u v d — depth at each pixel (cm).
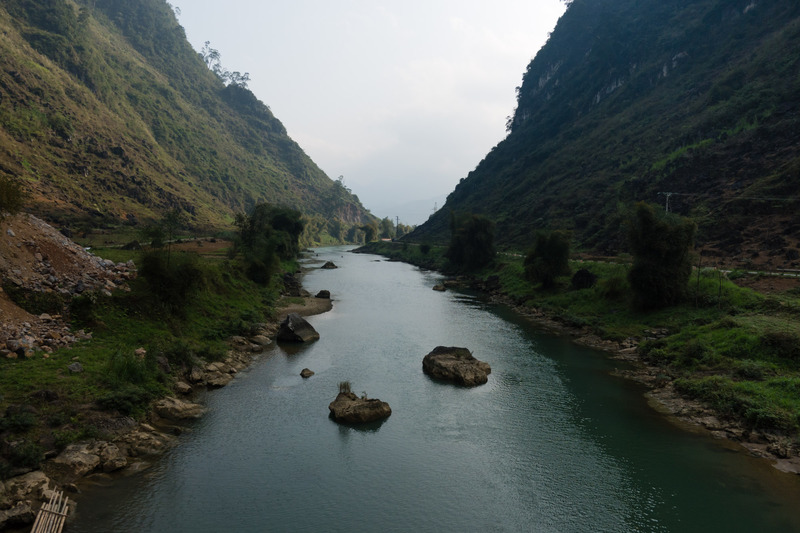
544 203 13162
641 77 16675
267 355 4069
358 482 2150
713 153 9038
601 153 13850
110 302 3488
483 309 6569
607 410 2972
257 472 2202
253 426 2670
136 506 1873
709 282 4766
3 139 12475
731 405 2744
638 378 3550
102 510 1816
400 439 2584
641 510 1967
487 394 3262
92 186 14075
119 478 2033
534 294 6931
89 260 3838
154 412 2600
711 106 11131
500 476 2225
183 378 3150
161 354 3139
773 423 2483
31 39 17925
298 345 4447
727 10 15025
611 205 10338
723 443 2495
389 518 1894
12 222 3388
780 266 5325
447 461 2355
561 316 5619
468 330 5219
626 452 2438
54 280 3256
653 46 17538
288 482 2128
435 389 3356
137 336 3284
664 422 2781
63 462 1952
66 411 2216
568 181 13775
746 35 13550
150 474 2106
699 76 13662
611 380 3531
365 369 3775
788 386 2738
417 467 2294
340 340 4694
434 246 15925
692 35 15462
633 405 3048
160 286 3856
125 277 3953
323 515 1898
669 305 4788
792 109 8625
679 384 3198
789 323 3572
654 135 12212
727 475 2202
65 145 14788
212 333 4031
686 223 4662
